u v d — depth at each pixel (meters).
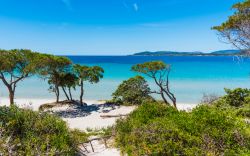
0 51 27.09
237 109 19.36
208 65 102.75
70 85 33.41
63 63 30.69
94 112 28.97
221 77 64.69
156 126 11.40
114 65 113.25
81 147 12.66
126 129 12.98
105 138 13.76
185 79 62.03
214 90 46.66
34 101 38.91
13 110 11.79
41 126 11.31
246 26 18.42
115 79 65.31
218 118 11.77
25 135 10.70
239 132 10.86
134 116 14.45
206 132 10.97
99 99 40.88
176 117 13.02
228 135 10.73
